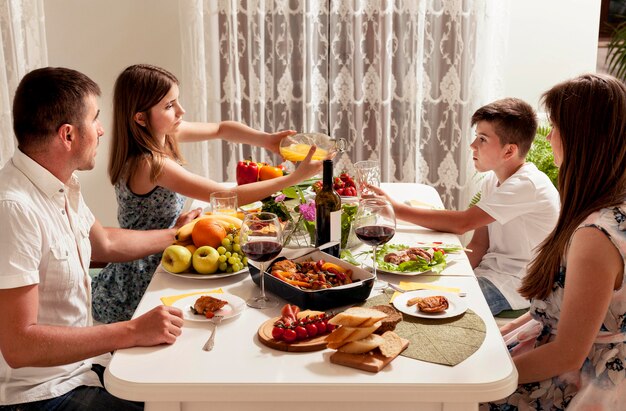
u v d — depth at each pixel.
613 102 1.47
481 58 3.43
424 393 1.29
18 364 1.47
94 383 1.72
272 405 1.34
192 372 1.33
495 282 2.36
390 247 2.02
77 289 1.73
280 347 1.43
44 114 1.60
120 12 3.57
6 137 3.57
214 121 3.50
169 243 2.10
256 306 1.63
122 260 2.04
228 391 1.29
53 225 1.65
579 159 1.50
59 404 1.65
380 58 3.40
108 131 3.71
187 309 1.61
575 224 1.50
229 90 3.46
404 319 1.57
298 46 3.41
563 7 3.83
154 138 2.36
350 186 2.36
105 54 3.62
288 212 2.14
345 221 1.99
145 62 3.63
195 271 1.85
